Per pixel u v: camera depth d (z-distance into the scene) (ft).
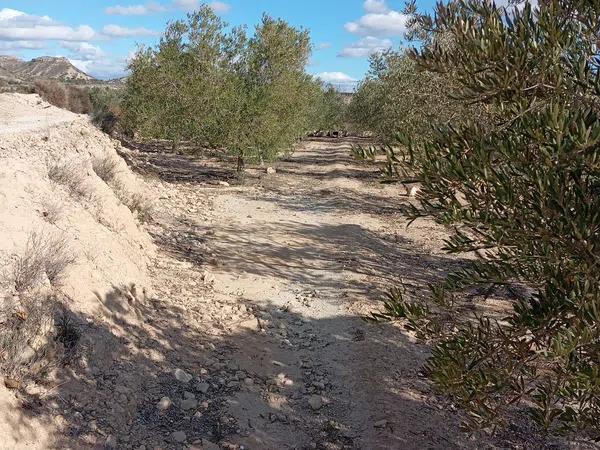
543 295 8.88
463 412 19.07
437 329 10.40
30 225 21.16
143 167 58.85
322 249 38.34
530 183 7.93
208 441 16.47
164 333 22.09
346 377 21.07
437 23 8.78
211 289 28.63
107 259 24.17
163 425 16.93
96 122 62.64
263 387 20.02
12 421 13.93
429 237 43.21
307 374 21.30
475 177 8.11
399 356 22.74
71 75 370.53
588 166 7.36
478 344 9.82
